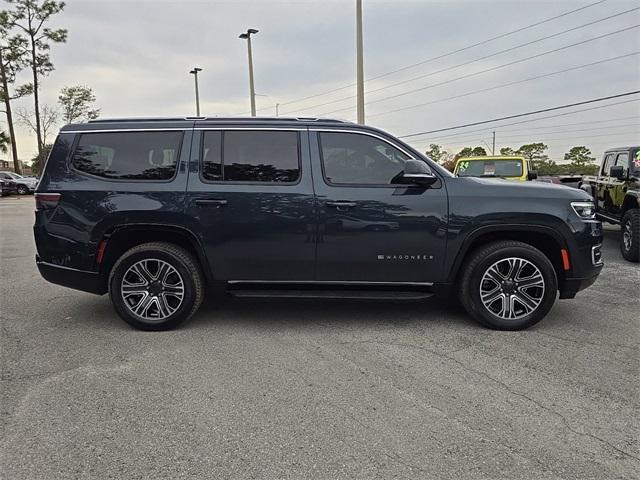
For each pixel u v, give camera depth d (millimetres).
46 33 40906
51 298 5812
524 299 4504
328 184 4469
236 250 4516
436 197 4426
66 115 45281
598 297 5754
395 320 4871
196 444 2688
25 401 3178
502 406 3100
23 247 10086
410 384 3414
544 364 3754
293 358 3891
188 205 4473
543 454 2598
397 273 4516
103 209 4488
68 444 2689
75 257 4559
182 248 4637
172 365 3760
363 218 4418
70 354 4000
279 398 3209
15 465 2498
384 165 4523
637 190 8109
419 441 2713
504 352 4000
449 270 4492
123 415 2998
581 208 4465
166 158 4566
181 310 4547
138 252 4504
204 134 4570
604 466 2498
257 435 2773
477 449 2637
